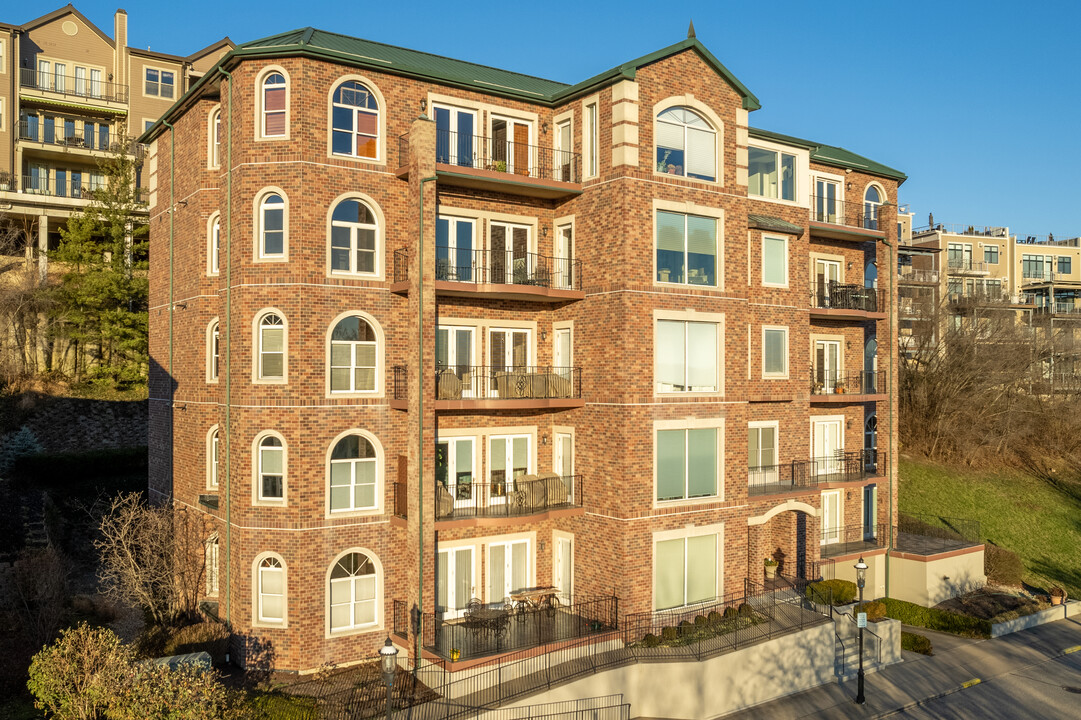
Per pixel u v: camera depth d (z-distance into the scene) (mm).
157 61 51344
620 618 21953
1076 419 49656
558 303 24500
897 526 31922
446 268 23094
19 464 30766
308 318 20750
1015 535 39531
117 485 31984
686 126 23766
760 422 28141
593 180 23312
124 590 22906
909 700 22234
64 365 38594
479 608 22812
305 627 20609
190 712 14812
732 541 24297
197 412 24203
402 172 21828
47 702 15797
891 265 32062
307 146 20781
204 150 23875
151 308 28766
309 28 24000
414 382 21125
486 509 23016
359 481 21578
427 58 25516
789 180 29000
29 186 47625
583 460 23516
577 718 19453
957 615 28031
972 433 48000
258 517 20812
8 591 22844
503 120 24141
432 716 18000
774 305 28250
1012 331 52781
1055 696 22719
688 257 23688
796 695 22469
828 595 25688
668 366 23141
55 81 49406
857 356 32125
